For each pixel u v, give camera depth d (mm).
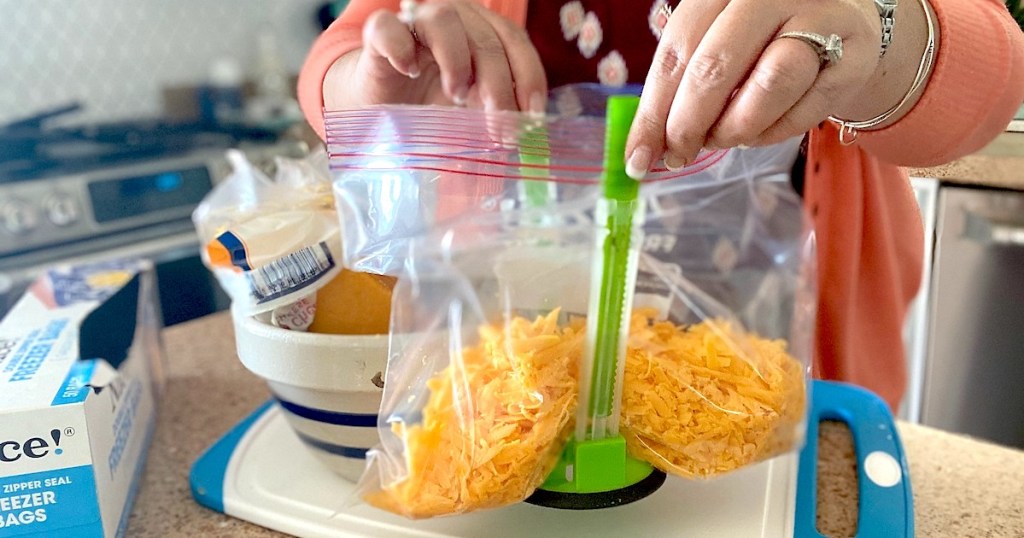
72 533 447
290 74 2246
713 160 431
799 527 459
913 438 583
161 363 711
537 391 399
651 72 368
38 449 431
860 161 596
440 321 420
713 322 449
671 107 360
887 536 447
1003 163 573
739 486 493
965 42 446
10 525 436
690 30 356
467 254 424
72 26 1925
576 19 700
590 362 406
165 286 1646
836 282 627
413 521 462
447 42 528
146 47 2053
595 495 429
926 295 674
